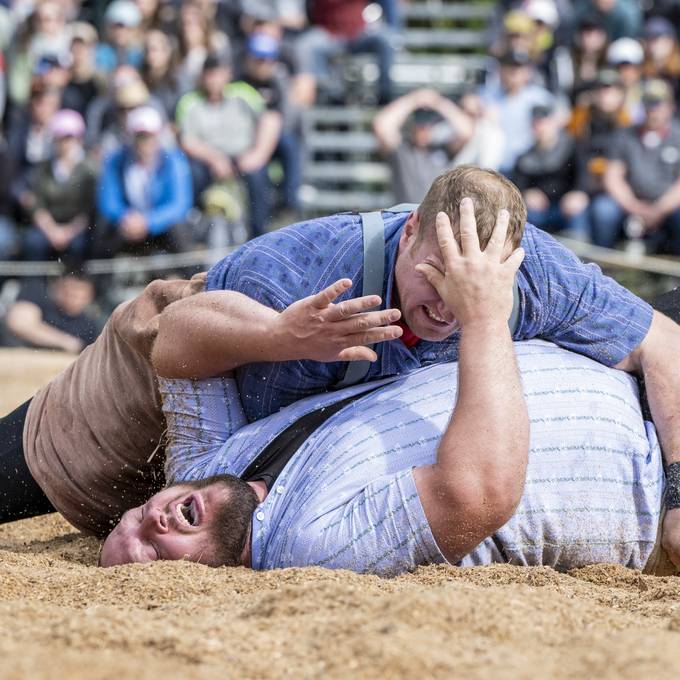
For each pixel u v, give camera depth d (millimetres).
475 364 10281
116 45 33031
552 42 33875
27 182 32188
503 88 32531
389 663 7645
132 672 7367
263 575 9898
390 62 36844
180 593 9602
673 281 31750
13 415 13641
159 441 12367
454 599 8555
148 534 10734
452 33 40156
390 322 10508
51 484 12945
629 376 11828
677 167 31609
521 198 10711
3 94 32688
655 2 35031
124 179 30969
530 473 10938
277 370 11234
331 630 8172
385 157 32250
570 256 11625
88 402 12578
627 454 11211
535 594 8898
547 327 11508
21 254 31594
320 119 36875
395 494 10367
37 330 31438
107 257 31281
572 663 7645
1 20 32969
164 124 31562
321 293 10109
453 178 10586
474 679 7387
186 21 32531
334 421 11070
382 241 11055
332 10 36531
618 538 11094
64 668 7355
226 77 32094
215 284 11508
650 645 7801
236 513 10680
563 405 11164
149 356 11766
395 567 10430
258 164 32344
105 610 8766
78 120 31609
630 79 32500
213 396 11469
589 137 31953
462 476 10133
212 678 7484
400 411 11016
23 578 10164
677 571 11234
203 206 31750
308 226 11391
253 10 33719
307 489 10766
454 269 10289
